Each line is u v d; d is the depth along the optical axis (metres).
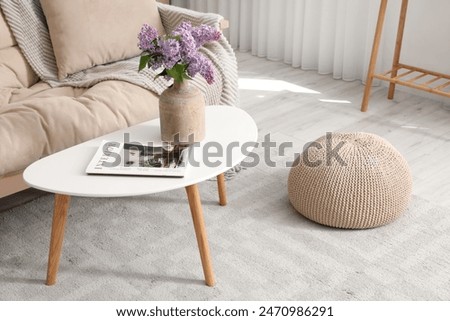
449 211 2.56
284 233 2.43
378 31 3.30
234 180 2.77
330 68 3.95
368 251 2.32
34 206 2.60
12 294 2.13
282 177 2.79
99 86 2.66
